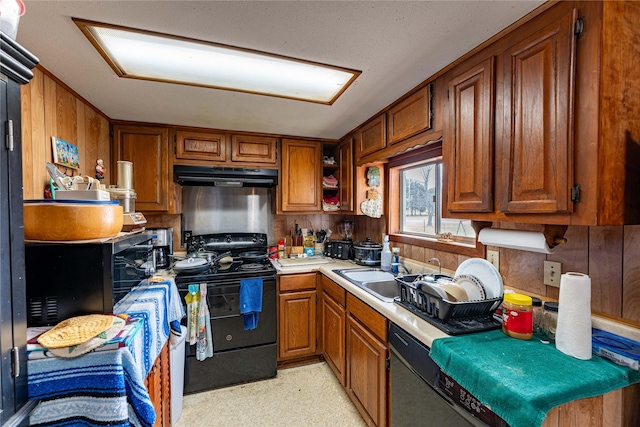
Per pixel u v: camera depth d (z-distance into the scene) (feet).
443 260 6.12
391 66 4.58
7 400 2.41
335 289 6.97
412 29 3.63
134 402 2.88
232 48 4.08
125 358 2.85
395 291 6.44
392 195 8.09
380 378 4.83
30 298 3.18
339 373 6.73
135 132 7.37
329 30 3.67
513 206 3.32
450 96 4.33
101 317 3.24
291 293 7.72
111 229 3.53
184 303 6.62
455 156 4.22
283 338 7.66
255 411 6.14
